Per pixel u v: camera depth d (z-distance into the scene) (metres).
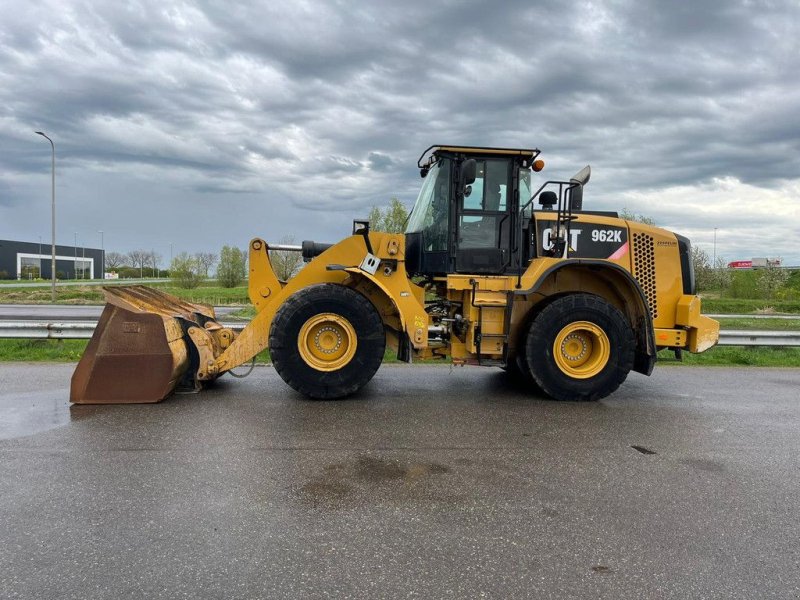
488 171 6.03
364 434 4.42
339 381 5.48
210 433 4.34
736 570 2.48
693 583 2.37
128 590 2.23
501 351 5.83
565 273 6.11
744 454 4.09
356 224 5.77
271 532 2.75
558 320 5.67
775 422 5.04
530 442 4.30
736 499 3.27
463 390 6.24
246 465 3.66
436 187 6.16
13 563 2.42
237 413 4.96
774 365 8.62
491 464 3.79
